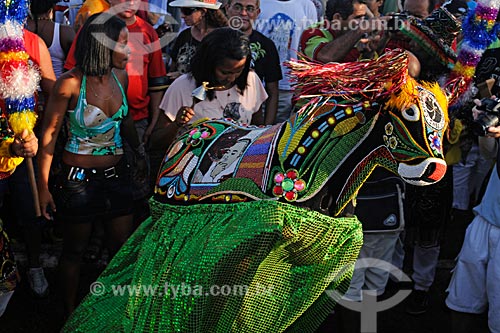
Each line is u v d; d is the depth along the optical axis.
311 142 3.37
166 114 4.51
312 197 3.34
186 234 3.47
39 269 5.07
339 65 3.37
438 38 4.25
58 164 5.41
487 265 4.14
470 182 6.43
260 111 4.79
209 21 5.53
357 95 3.36
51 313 4.97
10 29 3.71
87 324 3.79
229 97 4.50
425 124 3.29
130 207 4.72
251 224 3.29
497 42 4.58
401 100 3.27
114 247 4.79
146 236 3.67
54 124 4.39
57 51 5.65
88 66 4.35
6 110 3.86
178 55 5.67
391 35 4.34
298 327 3.78
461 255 4.26
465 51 4.18
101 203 4.58
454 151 4.74
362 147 3.39
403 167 3.35
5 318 4.88
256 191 3.36
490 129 4.00
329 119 3.38
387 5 6.42
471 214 6.61
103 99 4.45
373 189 4.30
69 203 4.52
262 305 3.50
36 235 4.99
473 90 4.29
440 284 5.48
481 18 4.13
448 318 5.07
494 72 4.56
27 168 4.43
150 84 5.57
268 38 5.54
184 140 3.73
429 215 4.82
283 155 3.36
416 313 5.07
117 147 4.61
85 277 5.34
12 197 4.93
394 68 3.24
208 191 3.48
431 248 4.92
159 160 6.15
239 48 4.13
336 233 3.42
